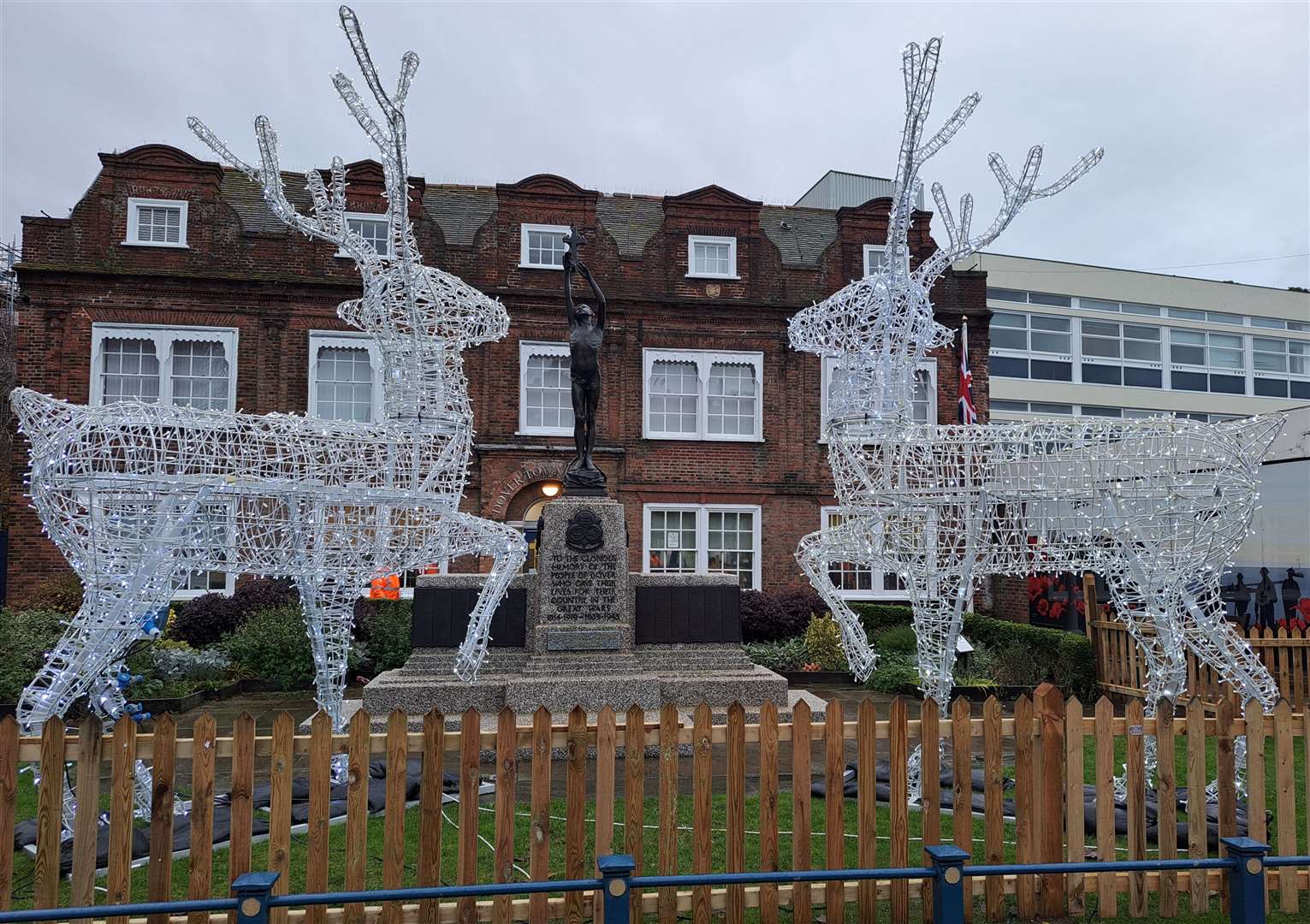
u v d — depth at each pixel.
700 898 4.04
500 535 7.20
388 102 6.32
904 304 6.64
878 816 6.02
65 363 15.29
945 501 6.29
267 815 5.89
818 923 4.23
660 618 9.43
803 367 17.50
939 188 6.84
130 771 3.82
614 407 16.92
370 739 3.94
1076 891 4.34
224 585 15.16
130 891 4.20
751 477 17.16
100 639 5.48
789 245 19.14
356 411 16.25
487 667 9.01
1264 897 3.73
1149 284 32.34
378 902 3.88
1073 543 6.36
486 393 16.55
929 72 6.34
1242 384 33.09
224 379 15.92
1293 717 4.49
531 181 17.20
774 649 13.61
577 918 3.95
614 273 17.25
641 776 4.07
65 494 5.65
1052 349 31.31
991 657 11.95
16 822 5.87
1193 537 6.22
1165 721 4.44
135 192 16.00
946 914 3.55
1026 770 4.36
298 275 16.22
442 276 7.30
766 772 4.16
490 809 6.16
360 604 13.89
